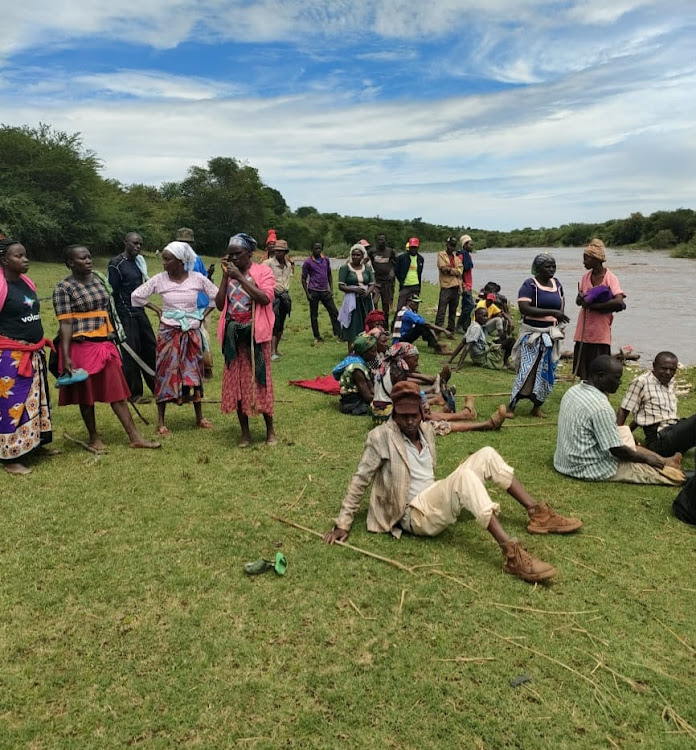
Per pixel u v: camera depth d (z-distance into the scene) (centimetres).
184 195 7050
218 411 791
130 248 802
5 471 578
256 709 303
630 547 457
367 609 379
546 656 340
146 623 364
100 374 627
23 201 3738
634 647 350
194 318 680
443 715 301
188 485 553
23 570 414
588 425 566
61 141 4194
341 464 608
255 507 512
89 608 376
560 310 758
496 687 319
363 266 1143
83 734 289
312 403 828
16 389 564
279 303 1098
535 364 757
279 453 636
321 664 333
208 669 329
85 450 641
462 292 1451
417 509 455
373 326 824
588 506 523
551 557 441
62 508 505
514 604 385
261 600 386
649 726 297
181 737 288
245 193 6919
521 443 680
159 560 429
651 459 564
